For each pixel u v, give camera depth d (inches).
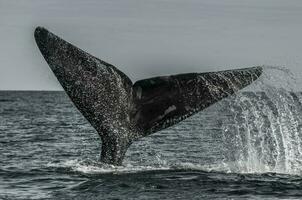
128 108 1830.7
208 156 2630.4
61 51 1784.0
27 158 2518.5
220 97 1798.7
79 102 1815.9
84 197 1605.6
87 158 2522.1
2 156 2600.9
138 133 1839.3
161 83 1831.9
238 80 1791.3
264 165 2142.0
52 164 2239.2
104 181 1772.9
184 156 2628.0
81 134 4156.0
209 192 1663.4
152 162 2231.8
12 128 4827.8
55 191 1705.2
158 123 1824.6
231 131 4168.3
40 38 1775.3
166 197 1595.7
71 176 1900.8
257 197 1620.3
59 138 3764.8
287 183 1791.3
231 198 1604.3
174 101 1818.4
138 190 1667.1
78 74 1797.5
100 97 1818.4
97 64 1815.9
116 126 1844.2
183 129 4667.8
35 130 4584.2
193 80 1822.1
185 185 1734.7
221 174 1918.1
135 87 1831.9
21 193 1705.2
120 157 1892.2
